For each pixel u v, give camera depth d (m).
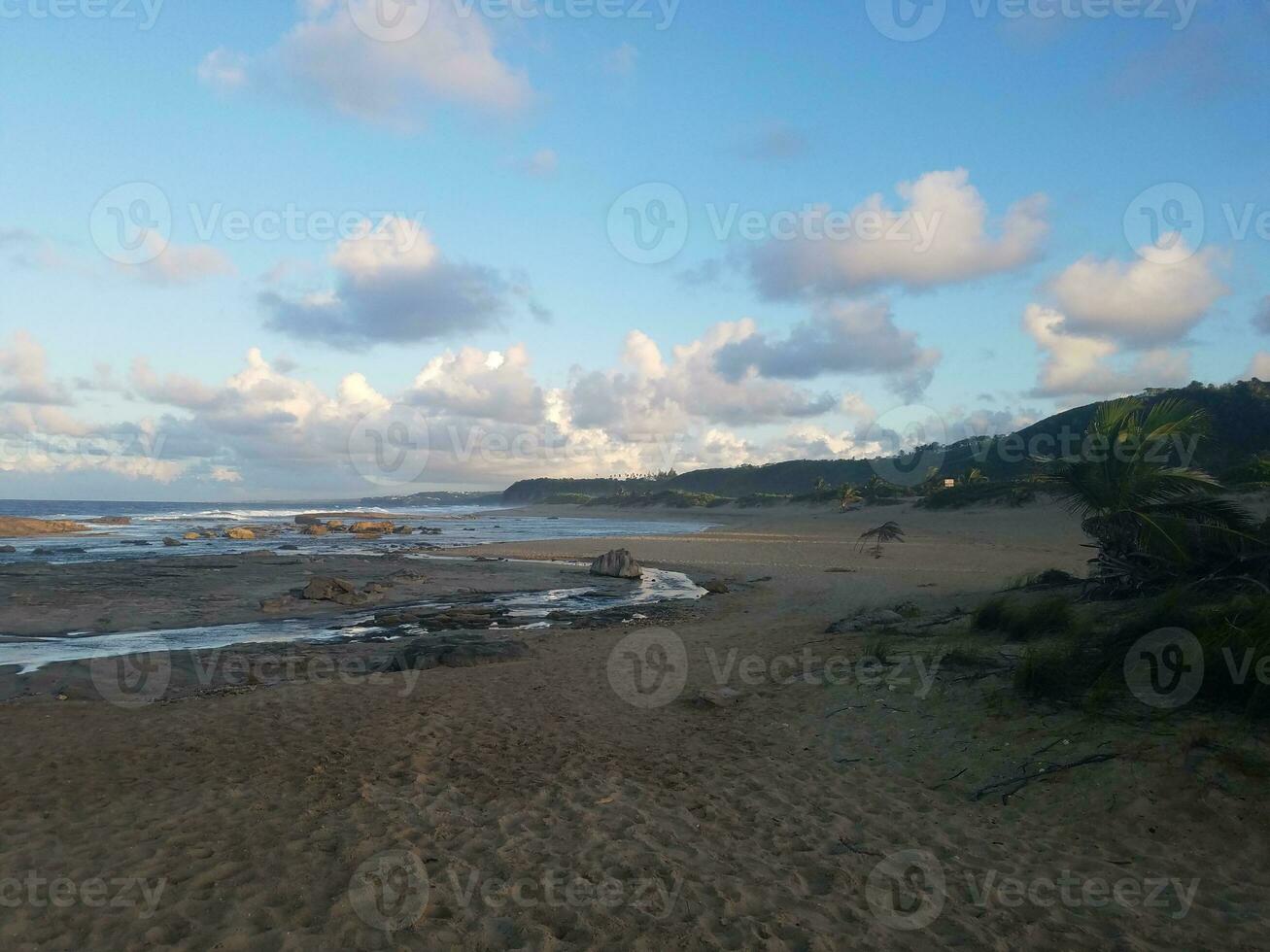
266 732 7.63
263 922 3.83
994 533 37.47
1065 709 6.59
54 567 24.48
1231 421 52.16
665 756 6.91
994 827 5.13
